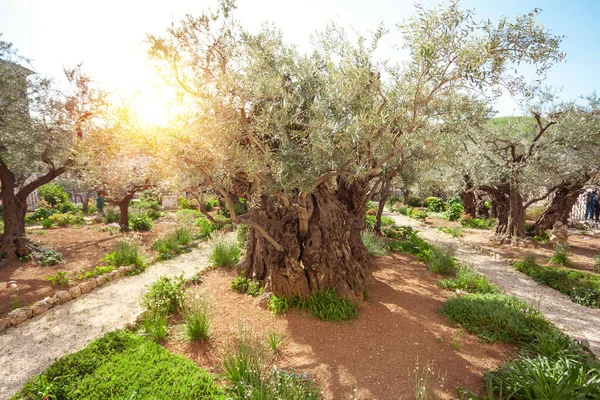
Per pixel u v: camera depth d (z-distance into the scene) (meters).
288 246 6.20
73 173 12.73
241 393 3.55
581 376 3.58
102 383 3.54
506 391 3.63
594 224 16.55
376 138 5.16
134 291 7.21
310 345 4.79
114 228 14.26
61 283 7.38
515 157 12.03
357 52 5.14
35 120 9.24
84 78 10.23
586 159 10.94
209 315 5.44
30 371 4.32
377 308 6.09
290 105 5.25
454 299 6.24
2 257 9.33
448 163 9.01
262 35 5.88
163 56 5.34
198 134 4.76
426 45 4.05
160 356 4.14
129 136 5.29
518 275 8.93
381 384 3.90
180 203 23.06
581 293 7.17
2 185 9.45
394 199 29.14
